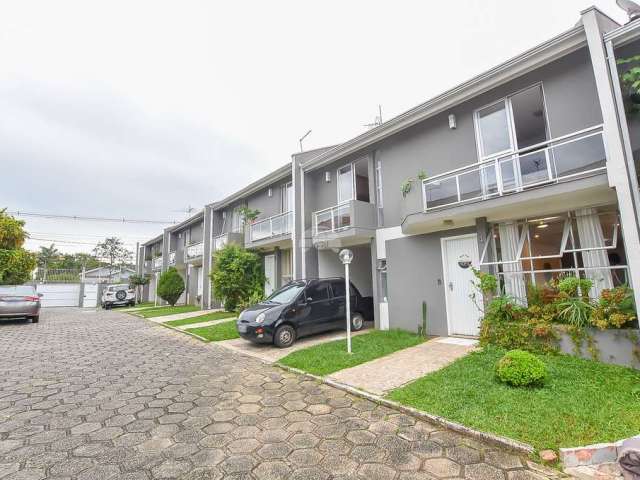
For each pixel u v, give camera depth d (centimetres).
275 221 1333
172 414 409
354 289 978
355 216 963
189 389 503
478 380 460
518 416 349
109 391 497
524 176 637
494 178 684
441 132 865
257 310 805
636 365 482
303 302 838
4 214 1695
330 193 1215
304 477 272
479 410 370
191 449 321
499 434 320
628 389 406
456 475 270
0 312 1268
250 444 330
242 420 388
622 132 498
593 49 531
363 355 640
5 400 461
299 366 595
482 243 729
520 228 736
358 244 1134
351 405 428
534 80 699
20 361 690
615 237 590
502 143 751
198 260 2031
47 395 480
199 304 2092
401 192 899
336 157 1123
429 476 269
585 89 630
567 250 643
